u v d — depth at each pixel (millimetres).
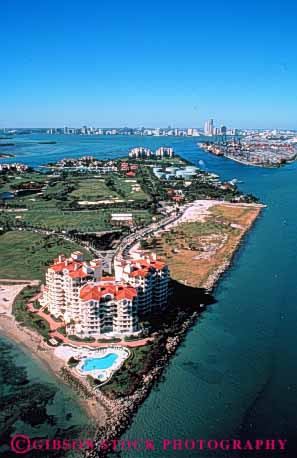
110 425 173625
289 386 198250
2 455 161375
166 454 161750
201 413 181375
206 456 161000
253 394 193000
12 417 179125
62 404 185375
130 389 191375
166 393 192375
